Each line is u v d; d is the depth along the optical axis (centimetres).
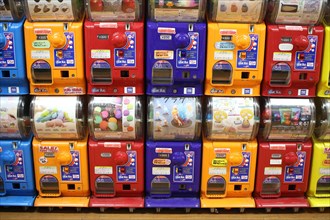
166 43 222
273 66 227
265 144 239
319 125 240
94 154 238
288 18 223
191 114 231
